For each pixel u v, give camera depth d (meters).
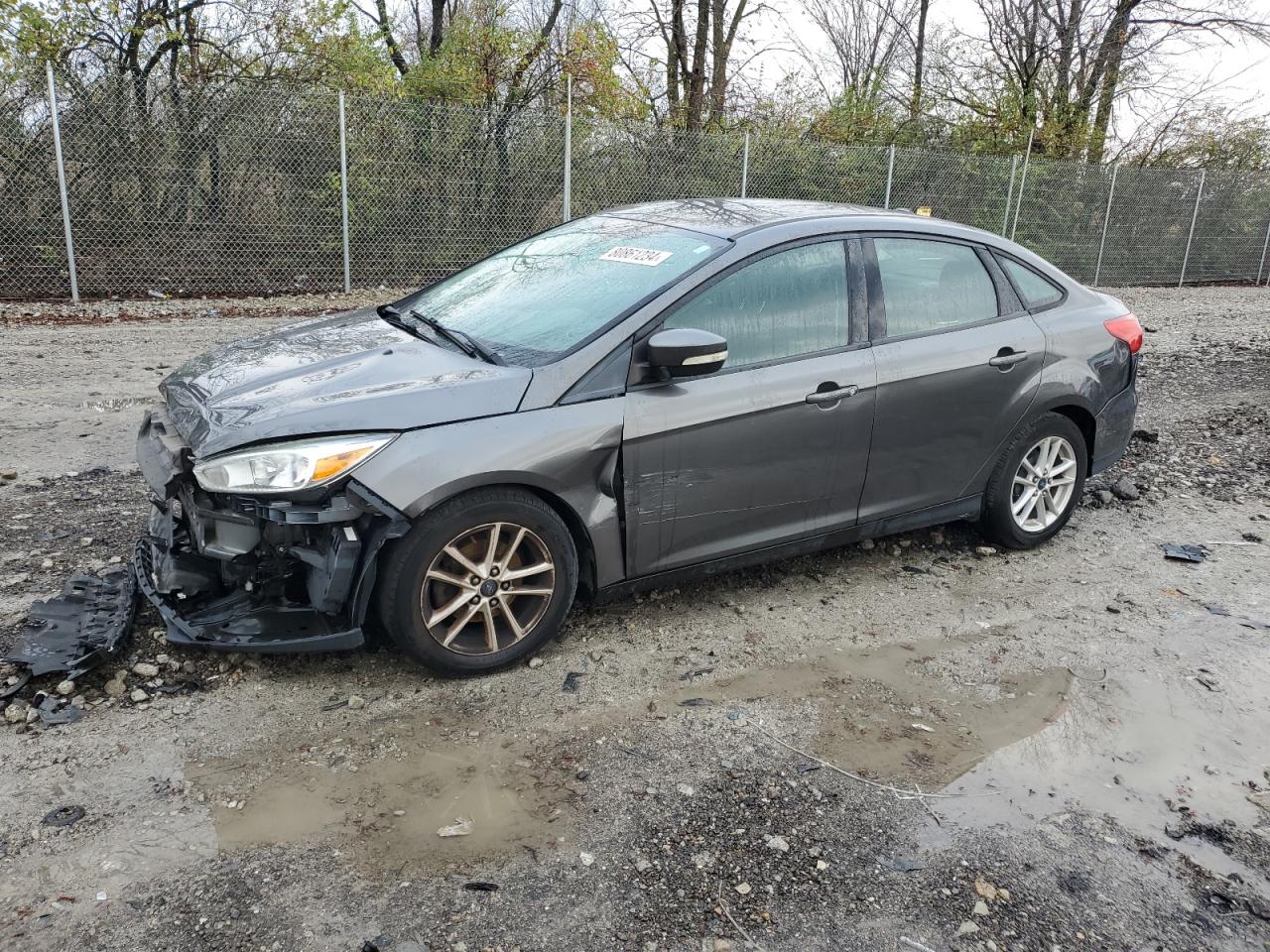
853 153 15.24
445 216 13.11
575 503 3.38
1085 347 4.69
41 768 2.79
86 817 2.61
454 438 3.14
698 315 3.62
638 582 3.68
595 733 3.13
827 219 4.09
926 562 4.65
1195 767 3.10
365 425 3.08
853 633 3.92
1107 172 17.72
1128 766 3.09
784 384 3.75
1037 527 4.79
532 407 3.29
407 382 3.29
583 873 2.50
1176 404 7.90
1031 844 2.70
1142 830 2.79
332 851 2.54
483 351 3.54
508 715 3.21
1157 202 18.50
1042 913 2.45
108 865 2.44
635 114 16.41
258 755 2.92
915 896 2.48
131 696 3.15
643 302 3.55
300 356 3.66
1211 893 2.55
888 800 2.86
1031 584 4.45
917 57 25.55
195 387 3.52
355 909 2.34
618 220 4.46
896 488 4.23
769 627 3.93
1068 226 17.72
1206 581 4.53
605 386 3.42
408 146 12.66
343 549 3.07
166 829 2.58
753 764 3.00
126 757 2.87
